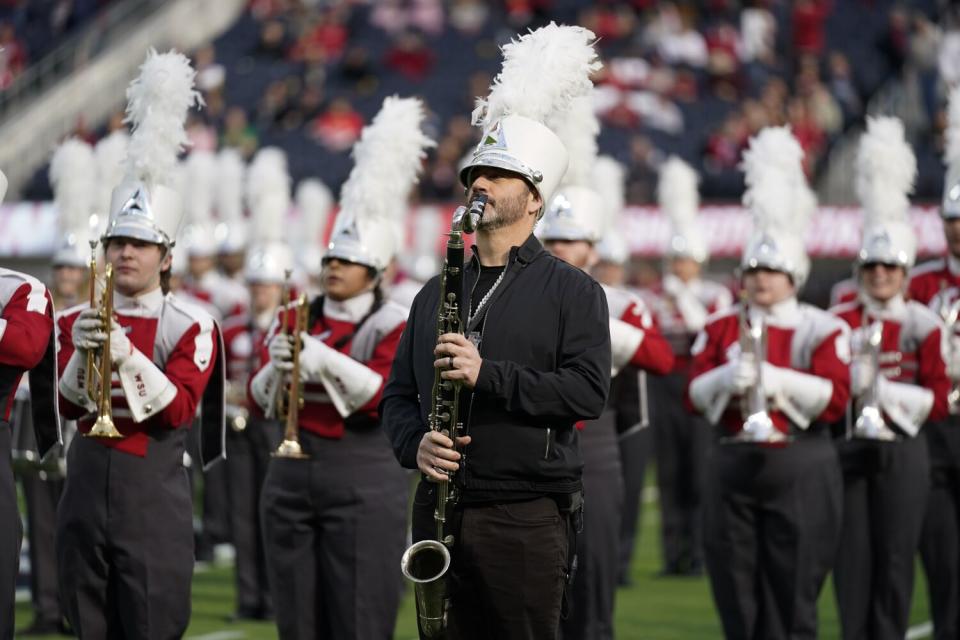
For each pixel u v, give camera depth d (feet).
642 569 132.87
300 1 292.81
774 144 87.56
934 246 197.36
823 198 234.17
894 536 87.10
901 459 86.89
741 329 81.30
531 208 54.60
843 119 256.32
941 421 91.91
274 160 127.54
